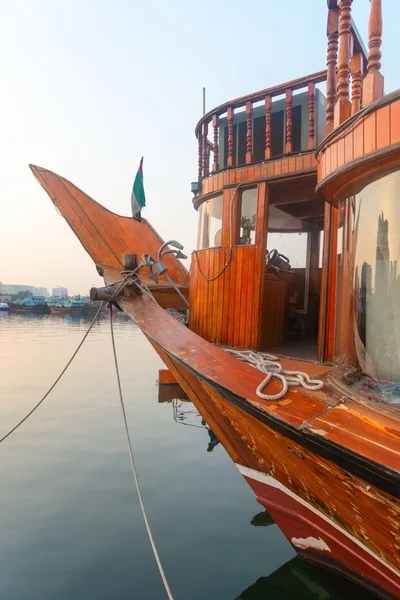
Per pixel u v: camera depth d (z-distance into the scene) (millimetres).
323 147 2799
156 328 4359
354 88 2604
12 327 39125
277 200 6051
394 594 2691
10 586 3398
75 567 3652
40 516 4559
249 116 5328
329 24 3168
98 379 13336
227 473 5883
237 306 5168
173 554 3873
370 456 1812
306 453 2244
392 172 2338
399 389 2295
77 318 58094
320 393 2748
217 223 5859
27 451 6688
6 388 11766
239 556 3852
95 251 6504
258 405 2494
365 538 2512
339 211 3146
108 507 4789
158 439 7418
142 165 6512
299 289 7430
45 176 6551
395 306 2357
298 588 3381
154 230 7891
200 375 3146
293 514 3160
